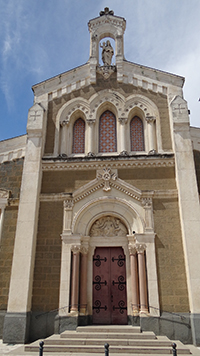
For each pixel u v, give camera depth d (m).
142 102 15.96
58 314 12.06
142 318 11.73
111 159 14.57
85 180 14.42
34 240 13.16
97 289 13.10
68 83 16.66
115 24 17.94
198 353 9.66
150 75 16.45
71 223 13.45
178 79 16.22
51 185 14.43
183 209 12.96
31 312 12.23
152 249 12.70
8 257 13.36
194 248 12.26
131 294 12.66
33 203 13.60
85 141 15.49
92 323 12.54
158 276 12.38
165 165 14.33
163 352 9.41
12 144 15.94
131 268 12.77
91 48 17.36
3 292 12.75
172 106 15.05
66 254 12.90
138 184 14.09
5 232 13.88
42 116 15.50
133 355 9.10
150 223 13.18
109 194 13.98
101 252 13.68
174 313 11.73
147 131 15.43
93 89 16.38
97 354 9.14
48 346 9.66
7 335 11.48
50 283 12.63
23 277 12.31
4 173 15.30
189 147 14.16
